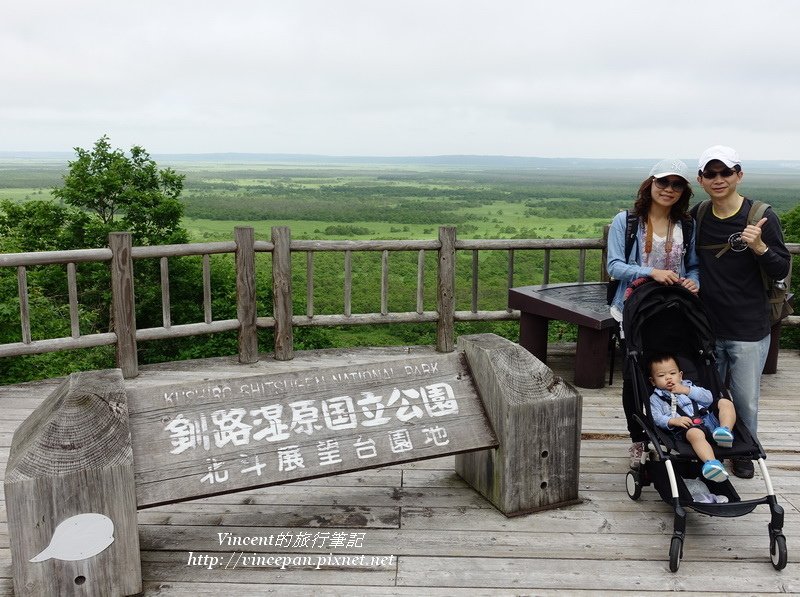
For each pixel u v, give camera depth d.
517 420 2.83
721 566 2.54
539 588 2.39
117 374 2.56
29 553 2.19
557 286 5.28
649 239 3.29
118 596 2.30
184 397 2.56
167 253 4.72
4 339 11.16
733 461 3.40
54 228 18.80
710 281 3.22
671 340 3.14
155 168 19.72
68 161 19.48
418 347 5.62
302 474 2.57
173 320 18.25
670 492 2.72
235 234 4.92
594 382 4.65
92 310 17.89
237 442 2.54
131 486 2.26
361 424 2.73
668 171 3.13
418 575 2.46
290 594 2.35
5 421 3.95
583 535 2.75
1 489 3.09
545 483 2.94
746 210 3.11
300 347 15.58
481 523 2.84
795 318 5.10
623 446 3.69
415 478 3.28
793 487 3.24
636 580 2.44
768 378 5.02
